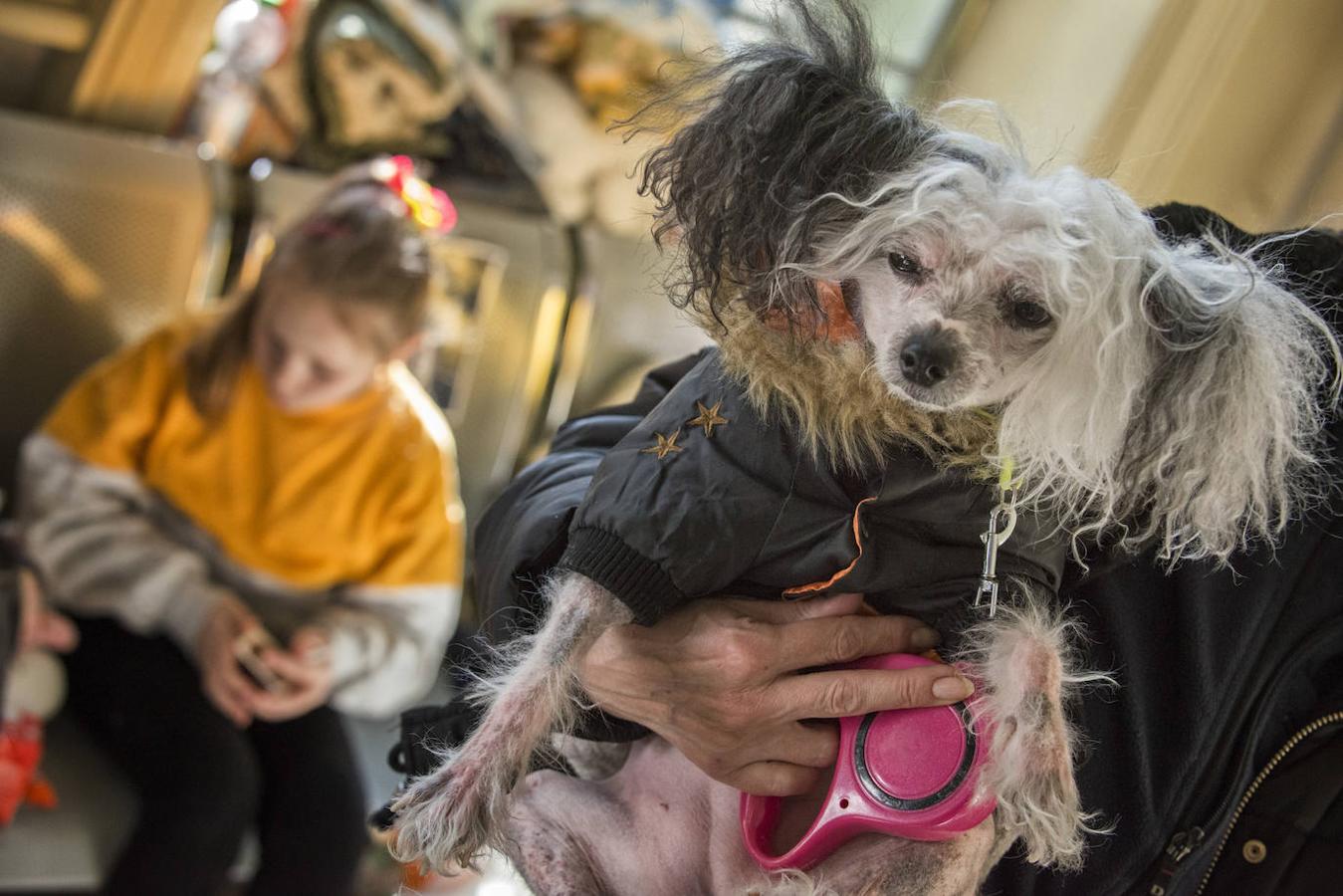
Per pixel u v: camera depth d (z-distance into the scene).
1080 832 1.10
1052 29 2.88
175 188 2.71
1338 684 1.17
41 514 2.30
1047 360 0.95
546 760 1.30
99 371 2.39
